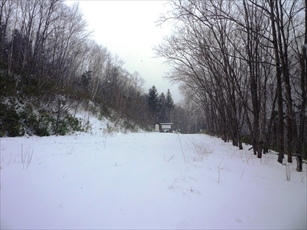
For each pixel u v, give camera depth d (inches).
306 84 259.6
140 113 1283.2
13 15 644.7
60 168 171.6
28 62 572.7
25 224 88.8
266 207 120.6
